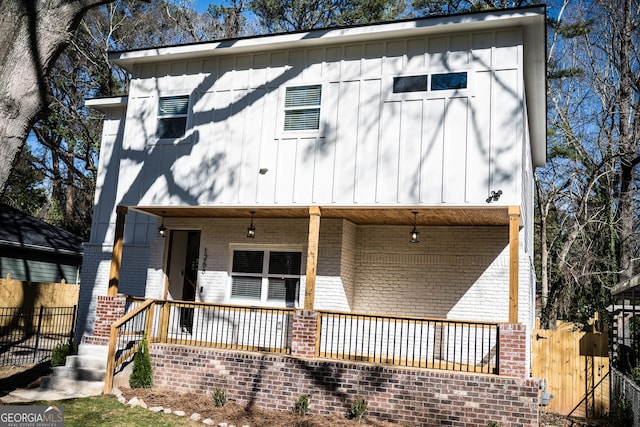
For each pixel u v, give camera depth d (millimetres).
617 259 24062
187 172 12672
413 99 11219
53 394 10719
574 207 25594
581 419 12367
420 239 13688
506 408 9453
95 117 29172
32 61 5703
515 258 10117
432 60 11258
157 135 13133
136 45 31031
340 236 13188
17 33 5652
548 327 19125
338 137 11617
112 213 17094
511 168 10391
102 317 12641
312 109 11984
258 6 29828
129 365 11555
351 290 13797
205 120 12750
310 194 11625
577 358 12844
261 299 13820
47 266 23312
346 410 10188
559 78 25219
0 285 19266
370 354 13203
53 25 5828
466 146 10719
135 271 16422
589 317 20609
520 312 12617
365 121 11477
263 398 10688
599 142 22719
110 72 29016
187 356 11367
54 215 31094
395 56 11531
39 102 5805
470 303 13055
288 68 12305
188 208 13000
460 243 13383
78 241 25266
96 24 29344
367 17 28297
